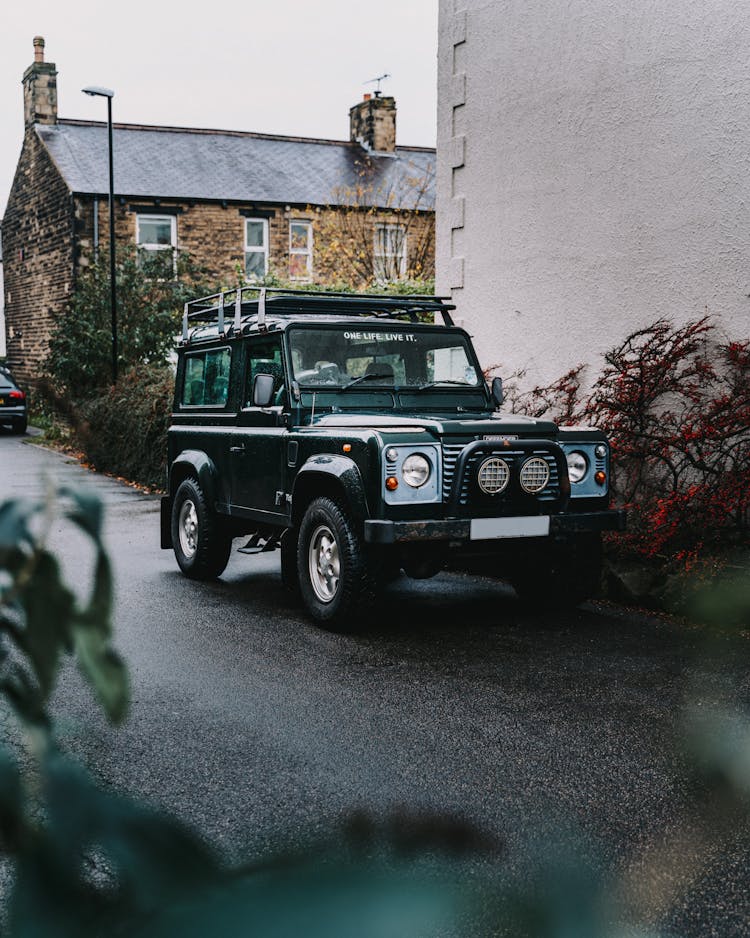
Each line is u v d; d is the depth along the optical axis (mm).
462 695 4879
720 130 7504
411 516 5945
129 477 14875
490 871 472
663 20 7883
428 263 24703
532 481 6156
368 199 25453
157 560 8883
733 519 6441
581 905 429
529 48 9117
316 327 7012
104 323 19781
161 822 416
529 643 5902
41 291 26156
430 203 25391
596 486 6539
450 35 10039
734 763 572
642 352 7656
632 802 3582
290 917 383
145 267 20797
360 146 28203
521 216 9320
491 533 6012
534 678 5168
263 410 7090
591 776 3840
